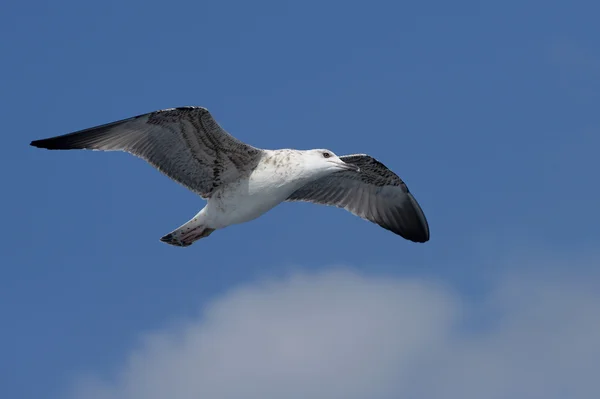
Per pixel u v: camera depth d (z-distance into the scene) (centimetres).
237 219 1580
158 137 1527
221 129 1494
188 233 1609
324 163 1570
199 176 1570
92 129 1505
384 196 1861
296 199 1811
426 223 1889
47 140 1522
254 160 1552
